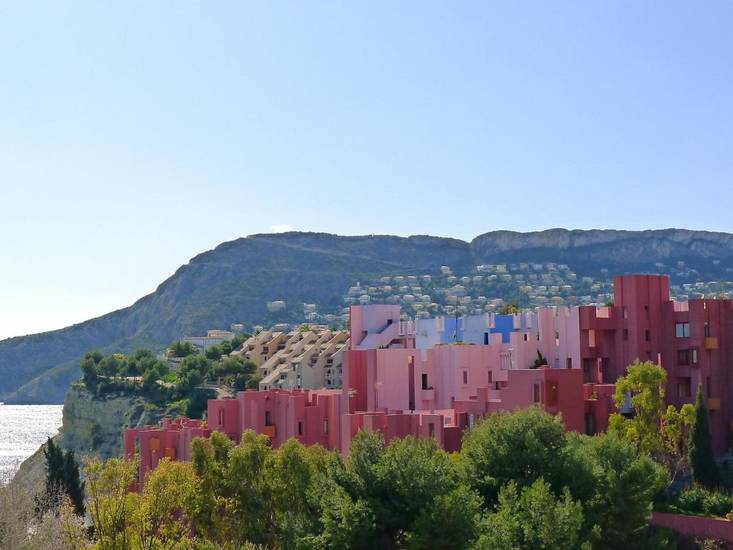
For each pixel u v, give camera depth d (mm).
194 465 68125
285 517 62969
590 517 61938
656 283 109562
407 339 152625
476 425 73375
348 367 109812
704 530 72438
